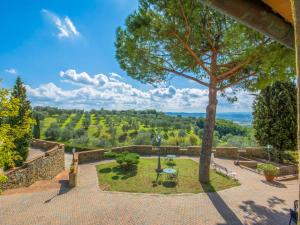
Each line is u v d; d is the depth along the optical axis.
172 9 8.12
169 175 12.18
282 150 16.69
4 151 6.34
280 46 5.70
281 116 16.59
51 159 15.84
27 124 6.99
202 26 8.91
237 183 11.34
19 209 8.42
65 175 16.52
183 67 10.12
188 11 8.02
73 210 8.34
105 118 70.25
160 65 10.09
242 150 18.14
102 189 10.59
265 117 17.45
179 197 9.55
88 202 9.09
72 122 57.69
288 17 1.25
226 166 15.22
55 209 8.44
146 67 10.08
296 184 11.66
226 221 7.55
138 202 9.05
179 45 9.27
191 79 10.49
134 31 8.94
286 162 16.19
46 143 21.33
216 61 9.95
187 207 8.59
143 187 10.72
